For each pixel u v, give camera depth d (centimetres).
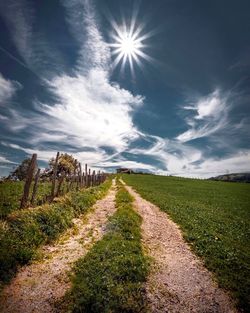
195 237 1426
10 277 824
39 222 1247
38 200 1809
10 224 1104
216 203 3322
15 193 2328
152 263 1018
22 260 937
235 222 2020
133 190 4297
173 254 1188
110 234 1280
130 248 1075
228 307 774
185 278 940
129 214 1694
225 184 8438
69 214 1560
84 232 1375
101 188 3547
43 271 903
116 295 734
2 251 897
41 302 727
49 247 1128
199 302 789
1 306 694
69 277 860
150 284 857
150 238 1373
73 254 1065
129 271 873
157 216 1988
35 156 1423
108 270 865
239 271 996
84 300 700
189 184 7325
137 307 706
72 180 2567
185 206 2575
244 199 4191
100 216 1767
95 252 1038
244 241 1488
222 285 888
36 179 1558
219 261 1079
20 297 743
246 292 833
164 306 751
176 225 1769
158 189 4822
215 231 1627
